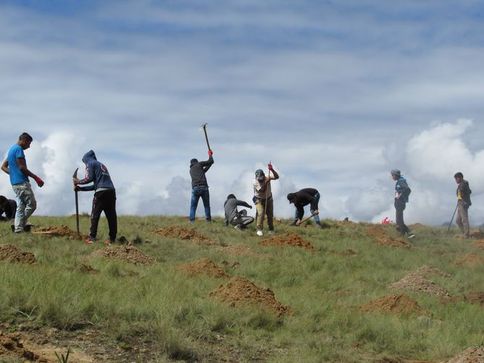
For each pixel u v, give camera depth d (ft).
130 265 42.93
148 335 25.34
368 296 41.96
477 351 24.08
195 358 24.16
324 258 55.52
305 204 76.28
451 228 85.92
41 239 48.70
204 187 71.36
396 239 72.02
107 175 51.01
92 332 24.88
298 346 27.71
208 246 56.85
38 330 24.18
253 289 33.60
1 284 27.61
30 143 50.34
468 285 50.16
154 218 74.43
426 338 30.81
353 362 26.07
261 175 66.95
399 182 77.61
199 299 31.89
